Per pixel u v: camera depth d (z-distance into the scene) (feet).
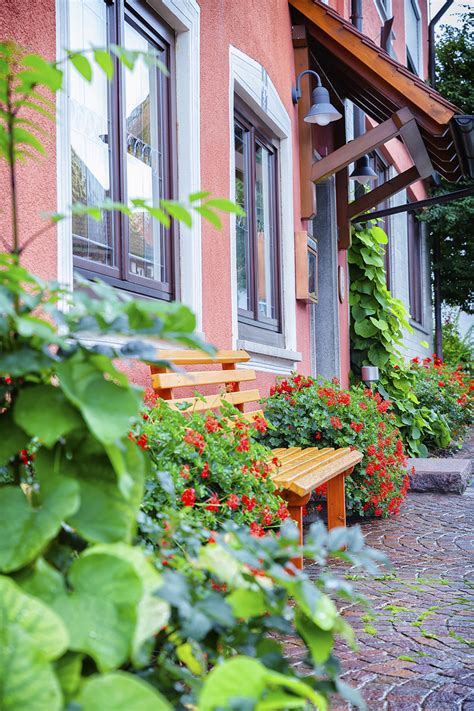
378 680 9.80
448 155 26.13
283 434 20.13
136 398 3.90
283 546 4.34
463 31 59.47
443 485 26.66
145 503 8.89
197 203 16.79
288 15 24.73
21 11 10.75
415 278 54.03
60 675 3.36
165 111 16.51
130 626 3.43
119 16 14.40
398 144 46.14
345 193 30.22
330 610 3.96
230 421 14.34
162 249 16.26
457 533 19.67
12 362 3.85
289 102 24.66
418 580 14.94
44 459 4.01
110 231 14.03
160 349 14.52
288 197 24.43
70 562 4.23
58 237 11.48
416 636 11.58
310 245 25.75
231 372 17.33
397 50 48.26
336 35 23.85
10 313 3.61
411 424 33.14
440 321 58.34
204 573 4.88
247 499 11.10
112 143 14.29
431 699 9.16
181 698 4.17
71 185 12.56
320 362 30.32
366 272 32.63
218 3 18.70
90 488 3.96
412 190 49.75
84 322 4.16
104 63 4.30
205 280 17.47
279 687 3.78
